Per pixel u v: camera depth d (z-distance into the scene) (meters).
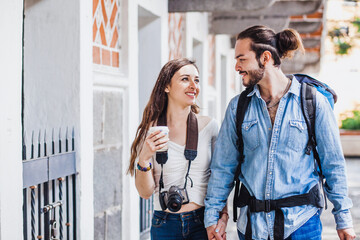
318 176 2.72
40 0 3.80
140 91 6.14
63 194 3.71
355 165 14.09
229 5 6.27
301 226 2.64
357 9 23.59
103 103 4.45
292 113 2.65
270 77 2.69
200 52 8.97
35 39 3.81
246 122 2.72
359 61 23.55
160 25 6.09
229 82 12.64
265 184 2.68
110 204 4.62
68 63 3.77
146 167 2.83
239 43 2.71
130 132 4.96
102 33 4.51
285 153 2.65
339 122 19.70
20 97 2.79
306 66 12.58
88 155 3.90
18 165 2.79
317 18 10.27
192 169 2.92
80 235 3.76
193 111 3.17
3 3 2.63
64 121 3.78
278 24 9.07
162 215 2.92
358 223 6.88
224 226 2.87
